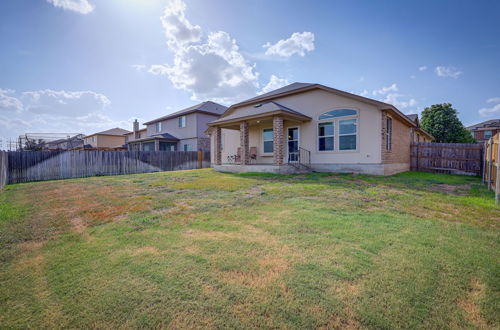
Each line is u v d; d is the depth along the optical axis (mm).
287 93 12492
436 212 4414
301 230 3490
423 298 1945
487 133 35750
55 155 13109
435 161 12594
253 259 2619
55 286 2211
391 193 6094
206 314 1806
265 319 1740
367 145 10125
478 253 2740
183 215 4414
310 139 11828
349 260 2568
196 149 24250
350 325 1676
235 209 4754
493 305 1865
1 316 1828
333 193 6148
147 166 17016
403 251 2785
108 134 34875
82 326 1720
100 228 3820
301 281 2191
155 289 2121
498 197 5129
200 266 2496
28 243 3268
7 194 7312
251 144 14383
